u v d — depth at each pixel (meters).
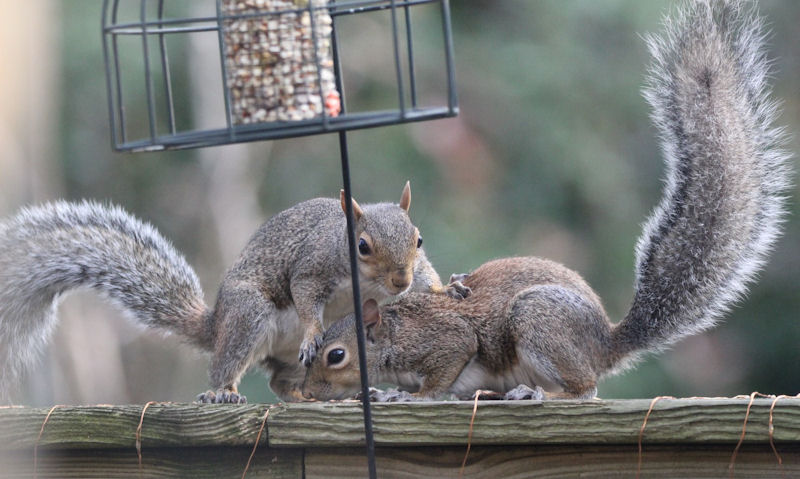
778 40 24.42
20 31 9.60
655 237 10.88
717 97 10.92
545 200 24.23
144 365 24.12
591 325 10.71
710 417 8.38
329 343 11.45
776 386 23.23
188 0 24.16
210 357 12.02
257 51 9.36
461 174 24.05
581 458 8.64
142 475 8.99
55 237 11.89
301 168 24.92
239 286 11.66
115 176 24.59
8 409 9.03
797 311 23.09
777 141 10.82
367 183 24.12
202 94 24.56
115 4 9.45
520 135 24.52
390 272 11.20
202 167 25.08
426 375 11.31
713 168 10.78
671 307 10.72
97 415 8.96
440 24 25.77
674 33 11.13
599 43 25.08
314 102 9.41
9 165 11.29
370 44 25.28
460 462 8.74
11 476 9.05
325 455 8.85
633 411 8.47
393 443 8.67
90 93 23.53
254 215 25.22
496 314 11.14
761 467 8.43
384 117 8.30
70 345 22.52
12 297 11.70
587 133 24.55
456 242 23.12
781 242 23.23
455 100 8.20
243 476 8.91
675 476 8.52
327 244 11.61
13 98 10.18
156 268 12.05
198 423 8.85
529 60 24.88
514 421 8.58
